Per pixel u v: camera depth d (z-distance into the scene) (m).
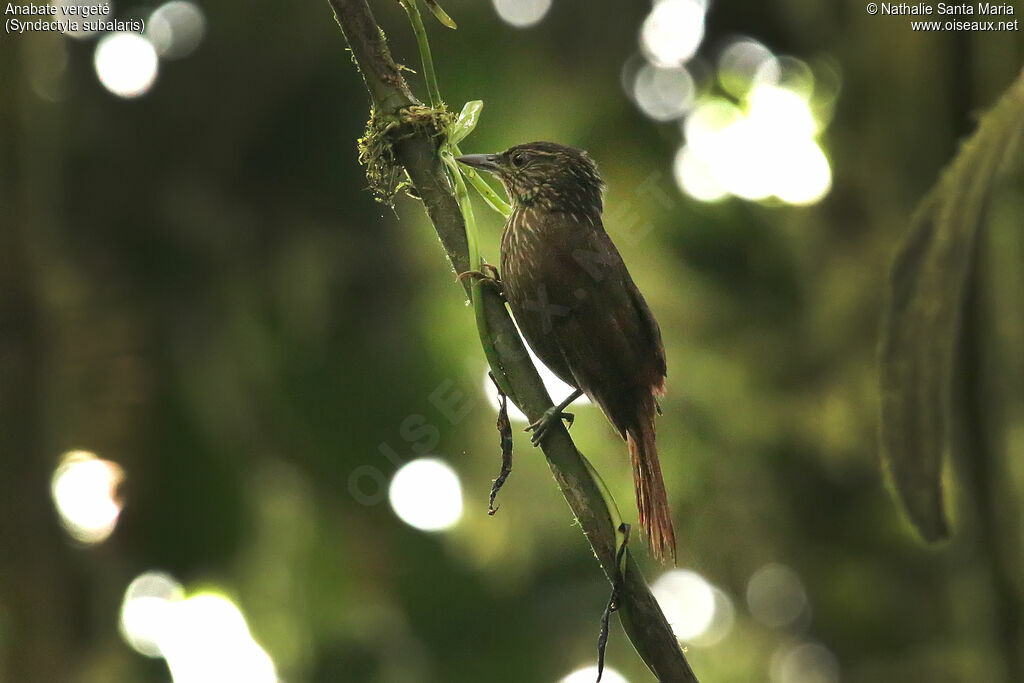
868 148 9.22
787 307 11.90
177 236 11.07
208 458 10.62
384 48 4.35
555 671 11.80
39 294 8.43
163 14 10.94
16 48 8.32
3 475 8.21
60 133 10.27
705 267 11.77
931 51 7.39
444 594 11.49
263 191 11.30
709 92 11.88
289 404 10.98
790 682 12.39
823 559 12.05
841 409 11.48
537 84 11.05
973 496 6.08
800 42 11.57
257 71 11.05
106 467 10.36
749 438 12.01
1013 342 5.99
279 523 10.92
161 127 11.06
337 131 11.25
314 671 11.35
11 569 8.17
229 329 11.06
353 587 11.23
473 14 10.78
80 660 10.12
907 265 3.29
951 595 8.79
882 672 11.52
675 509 12.16
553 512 11.09
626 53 11.76
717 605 12.67
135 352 10.65
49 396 8.46
